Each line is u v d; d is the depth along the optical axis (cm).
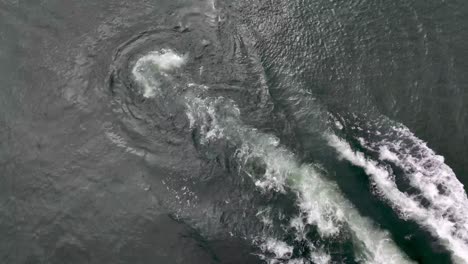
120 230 3566
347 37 4475
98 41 4544
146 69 4375
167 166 3862
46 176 3822
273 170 3828
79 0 4822
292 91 4225
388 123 4000
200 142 3978
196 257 3441
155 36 4569
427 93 4103
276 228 3544
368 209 3622
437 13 4553
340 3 4688
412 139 3906
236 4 4756
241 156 3900
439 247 3412
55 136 4022
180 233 3553
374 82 4200
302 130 4031
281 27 4584
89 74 4353
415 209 3594
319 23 4581
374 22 4544
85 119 4106
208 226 3578
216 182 3775
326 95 4184
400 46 4375
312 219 3581
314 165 3856
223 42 4522
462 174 3719
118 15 4709
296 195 3703
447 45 4350
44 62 4438
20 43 4572
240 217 3606
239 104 4178
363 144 3925
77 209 3669
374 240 3475
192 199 3706
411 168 3772
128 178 3809
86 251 3481
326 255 3416
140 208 3669
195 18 4678
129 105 4181
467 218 3519
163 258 3441
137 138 4006
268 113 4125
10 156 3922
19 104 4200
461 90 4100
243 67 4378
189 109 4156
